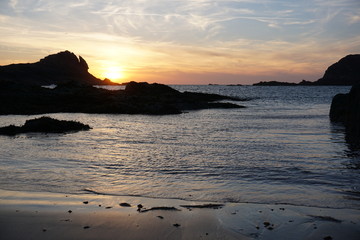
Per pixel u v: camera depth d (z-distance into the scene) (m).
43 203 7.42
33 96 43.47
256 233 5.96
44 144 15.98
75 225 6.17
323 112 39.97
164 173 10.59
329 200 7.91
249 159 12.74
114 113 36.62
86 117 32.09
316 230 6.12
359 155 13.46
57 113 35.88
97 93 51.94
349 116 23.02
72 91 53.25
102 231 5.94
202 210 7.12
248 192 8.55
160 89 64.88
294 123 27.11
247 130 22.39
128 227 6.12
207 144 16.42
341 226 6.30
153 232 5.92
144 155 13.50
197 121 28.98
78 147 15.27
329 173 10.53
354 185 9.20
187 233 5.90
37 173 10.29
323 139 18.12
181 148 15.24
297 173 10.55
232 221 6.50
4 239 5.55
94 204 7.43
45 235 5.73
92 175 10.21
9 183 9.10
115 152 14.11
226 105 49.81
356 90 22.16
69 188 8.75
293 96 96.06
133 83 62.69
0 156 12.88
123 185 9.15
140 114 36.25
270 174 10.41
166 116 34.41
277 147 15.49
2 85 47.91
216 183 9.43
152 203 7.59
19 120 27.69
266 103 62.94
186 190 8.70
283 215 6.88
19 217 6.50
